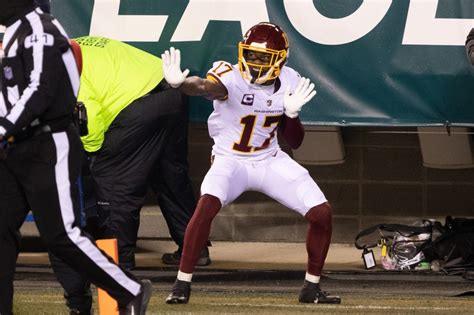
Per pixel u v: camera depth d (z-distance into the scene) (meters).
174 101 22.44
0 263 14.41
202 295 20.52
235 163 19.45
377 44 22.95
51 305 18.81
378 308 19.03
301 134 19.64
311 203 19.41
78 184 14.61
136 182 22.50
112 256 15.91
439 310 18.84
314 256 19.53
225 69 18.88
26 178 14.14
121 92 22.00
